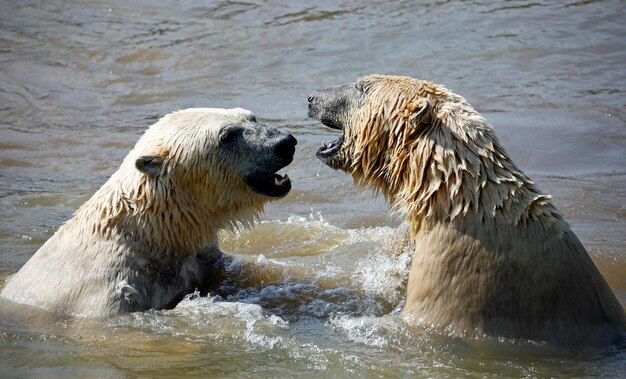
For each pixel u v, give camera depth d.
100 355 10.55
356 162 11.67
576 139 18.72
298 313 11.95
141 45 25.08
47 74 23.28
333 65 23.62
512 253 10.27
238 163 12.08
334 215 15.61
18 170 17.78
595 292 10.49
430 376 9.94
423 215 10.77
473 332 10.37
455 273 10.48
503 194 10.37
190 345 10.84
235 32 25.97
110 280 11.73
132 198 11.93
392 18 26.77
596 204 15.48
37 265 12.38
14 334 11.16
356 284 12.82
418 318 10.74
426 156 10.66
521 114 20.23
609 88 21.66
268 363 10.35
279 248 14.36
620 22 25.78
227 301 12.27
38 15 27.48
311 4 28.17
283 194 12.41
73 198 16.30
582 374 9.85
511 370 9.99
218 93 22.05
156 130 12.28
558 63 23.25
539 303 10.26
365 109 11.46
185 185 11.98
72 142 19.30
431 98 11.04
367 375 10.02
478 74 22.72
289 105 21.17
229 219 12.55
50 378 9.97
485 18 26.53
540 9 27.09
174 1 28.56
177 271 12.30
